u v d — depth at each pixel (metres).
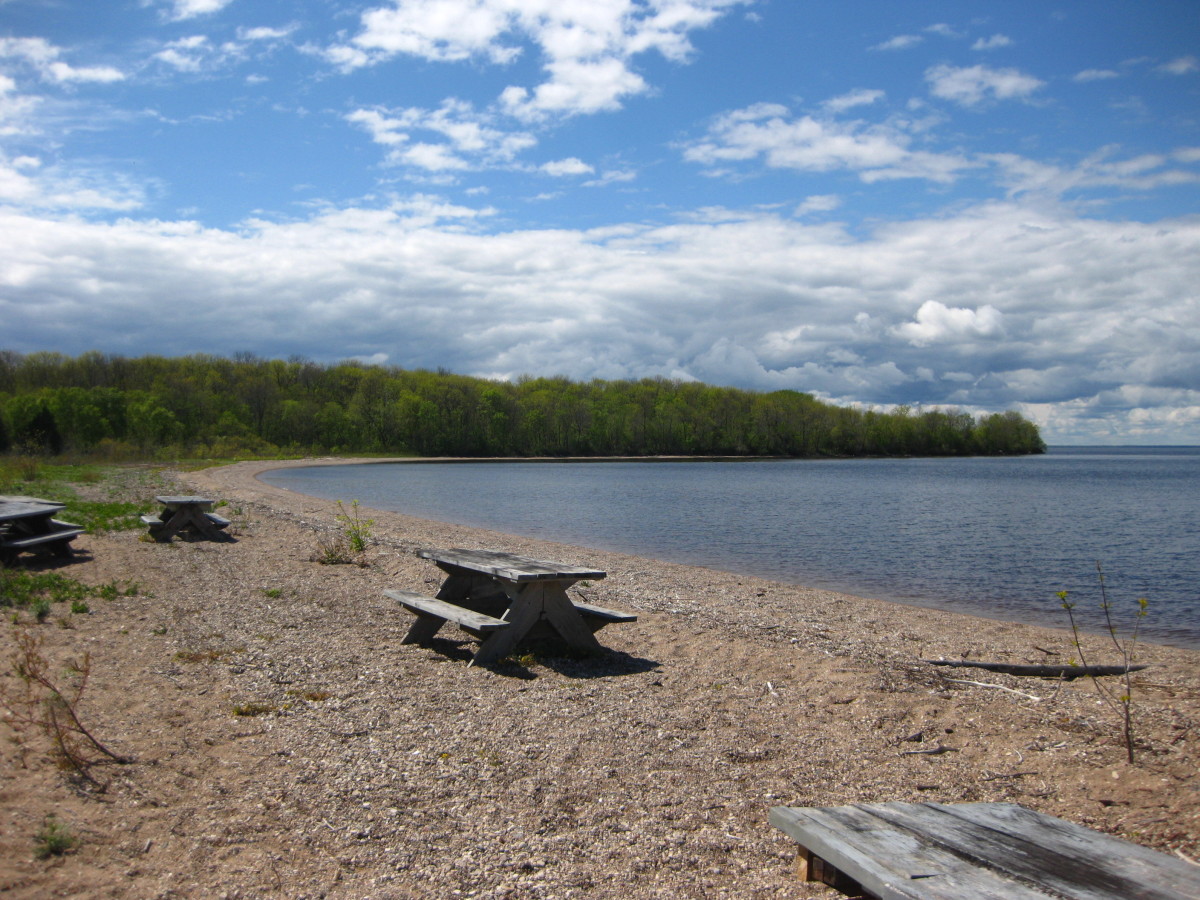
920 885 2.58
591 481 61.50
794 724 5.98
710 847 3.94
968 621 11.73
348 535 15.04
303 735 5.32
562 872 3.65
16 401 56.69
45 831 3.72
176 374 106.25
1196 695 7.11
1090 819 4.32
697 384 141.62
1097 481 68.56
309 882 3.49
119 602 9.30
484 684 6.73
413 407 110.88
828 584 16.31
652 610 10.71
